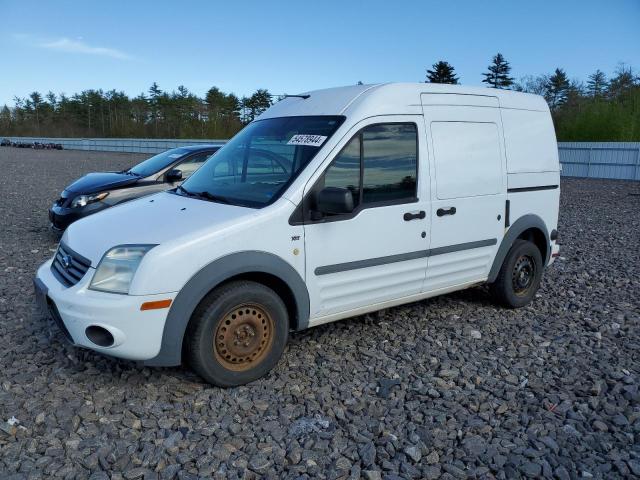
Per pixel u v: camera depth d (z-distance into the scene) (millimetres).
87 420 3510
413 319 5469
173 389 3912
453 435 3443
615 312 5828
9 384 3902
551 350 4820
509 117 5574
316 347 4715
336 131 4289
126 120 77312
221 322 3814
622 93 40406
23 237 9016
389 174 4551
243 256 3791
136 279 3529
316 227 4137
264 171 4391
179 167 8906
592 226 11656
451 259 5090
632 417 3695
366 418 3611
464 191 5082
